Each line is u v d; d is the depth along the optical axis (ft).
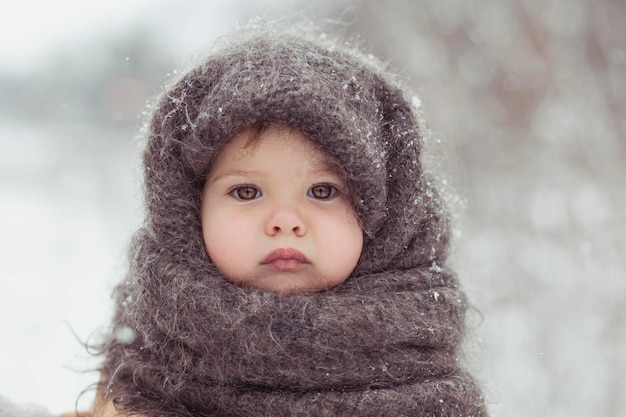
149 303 2.98
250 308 2.87
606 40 11.23
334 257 2.96
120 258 3.66
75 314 9.88
